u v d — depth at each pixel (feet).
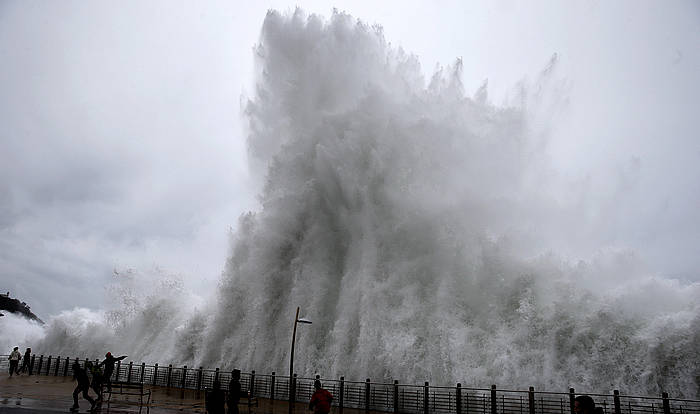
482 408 63.87
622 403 61.16
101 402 62.69
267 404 73.82
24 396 70.90
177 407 64.69
